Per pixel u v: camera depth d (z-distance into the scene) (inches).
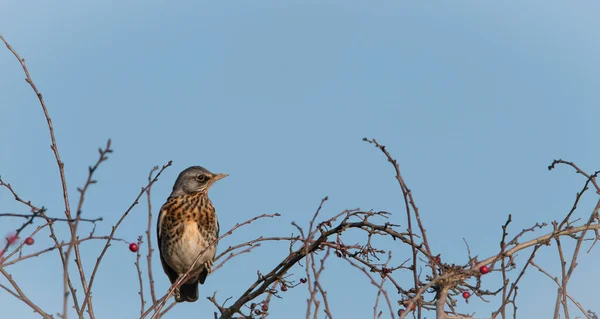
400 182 447.5
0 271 425.7
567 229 463.2
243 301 548.4
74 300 447.2
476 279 443.2
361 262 520.7
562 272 433.1
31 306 422.3
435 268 442.3
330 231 533.3
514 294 425.4
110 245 453.7
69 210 470.3
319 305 386.6
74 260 460.4
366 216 533.3
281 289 547.8
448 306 457.4
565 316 414.3
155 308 453.7
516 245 452.1
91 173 338.0
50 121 493.0
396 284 499.2
